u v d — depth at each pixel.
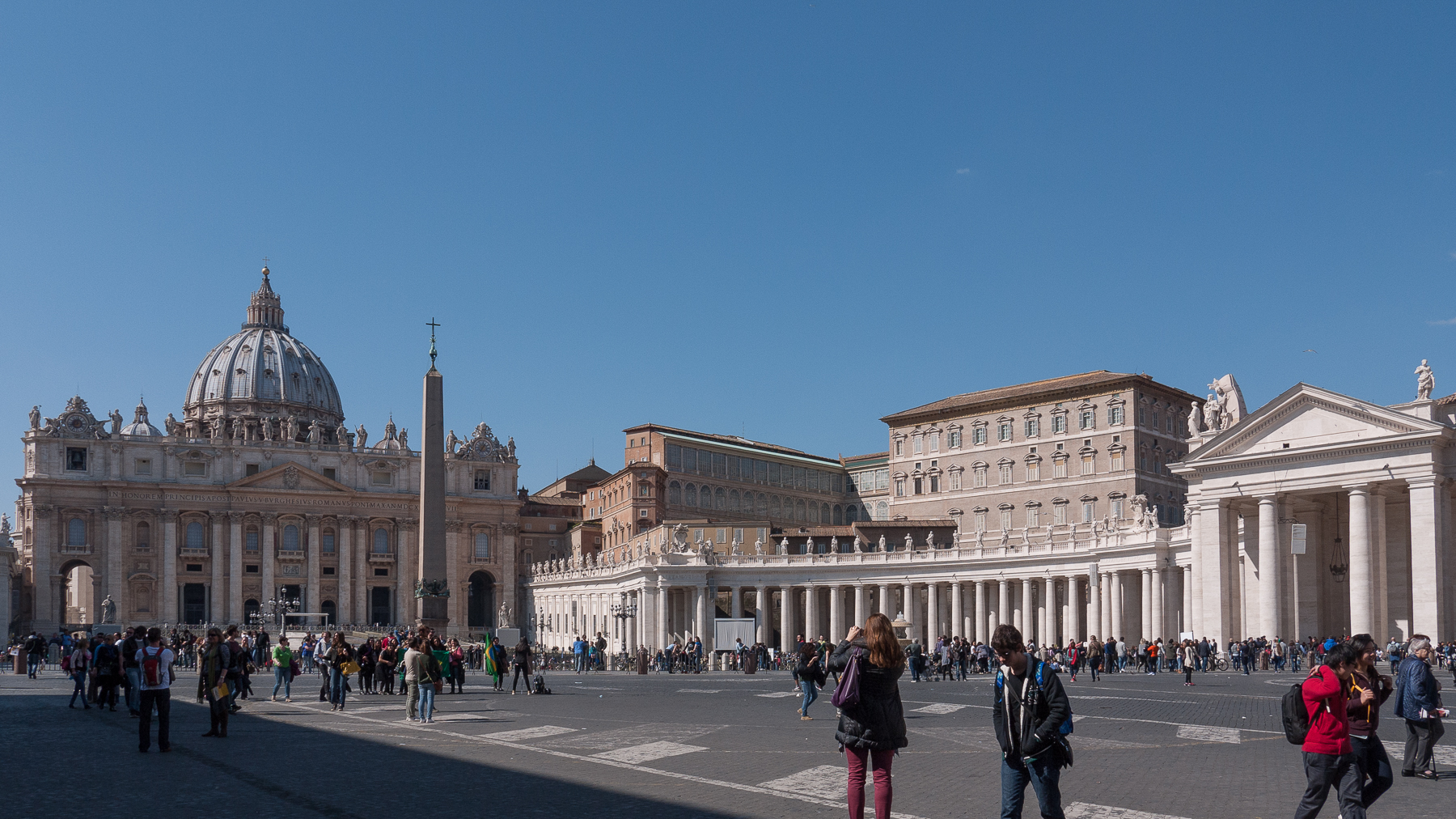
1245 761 22.38
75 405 157.50
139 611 157.12
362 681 47.12
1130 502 114.25
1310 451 68.06
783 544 111.31
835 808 17.47
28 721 32.50
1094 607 85.31
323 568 166.50
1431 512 63.34
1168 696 40.81
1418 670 20.03
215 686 27.77
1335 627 74.06
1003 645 13.39
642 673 70.69
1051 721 12.96
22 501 156.62
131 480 158.00
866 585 107.31
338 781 20.16
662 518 143.50
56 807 17.41
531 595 169.00
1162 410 121.38
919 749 24.91
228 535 161.62
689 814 16.88
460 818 16.53
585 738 27.38
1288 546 71.44
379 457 171.25
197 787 19.39
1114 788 19.00
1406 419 63.88
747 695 44.47
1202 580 72.88
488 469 177.25
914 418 135.12
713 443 152.12
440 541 68.81
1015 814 13.21
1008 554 98.25
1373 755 15.31
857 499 165.88
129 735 28.41
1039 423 124.25
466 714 34.94
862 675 14.23
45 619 152.00
